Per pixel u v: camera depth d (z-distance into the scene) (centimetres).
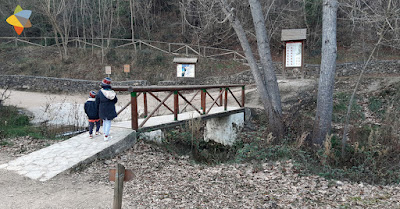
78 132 793
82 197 393
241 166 609
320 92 742
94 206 367
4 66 1945
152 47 2278
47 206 362
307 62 1944
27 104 1292
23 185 423
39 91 1691
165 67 1927
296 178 518
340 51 2036
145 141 676
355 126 863
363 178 551
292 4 2156
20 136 720
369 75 1493
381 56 1795
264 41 795
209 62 1944
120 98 1481
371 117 984
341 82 1325
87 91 1650
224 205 389
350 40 2077
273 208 381
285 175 535
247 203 397
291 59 1379
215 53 2211
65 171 472
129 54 2034
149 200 395
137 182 464
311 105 1148
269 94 807
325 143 650
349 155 691
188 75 1557
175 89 727
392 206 389
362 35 1658
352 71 1603
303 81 1323
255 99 1251
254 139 838
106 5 2234
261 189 458
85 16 2442
